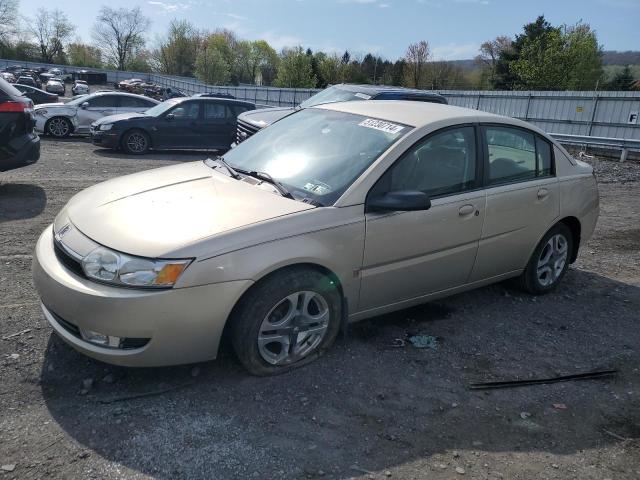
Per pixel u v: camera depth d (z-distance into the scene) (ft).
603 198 32.94
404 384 10.72
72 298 9.23
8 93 23.43
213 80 247.09
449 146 12.64
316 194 11.16
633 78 182.80
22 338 11.25
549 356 12.37
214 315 9.41
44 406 9.23
